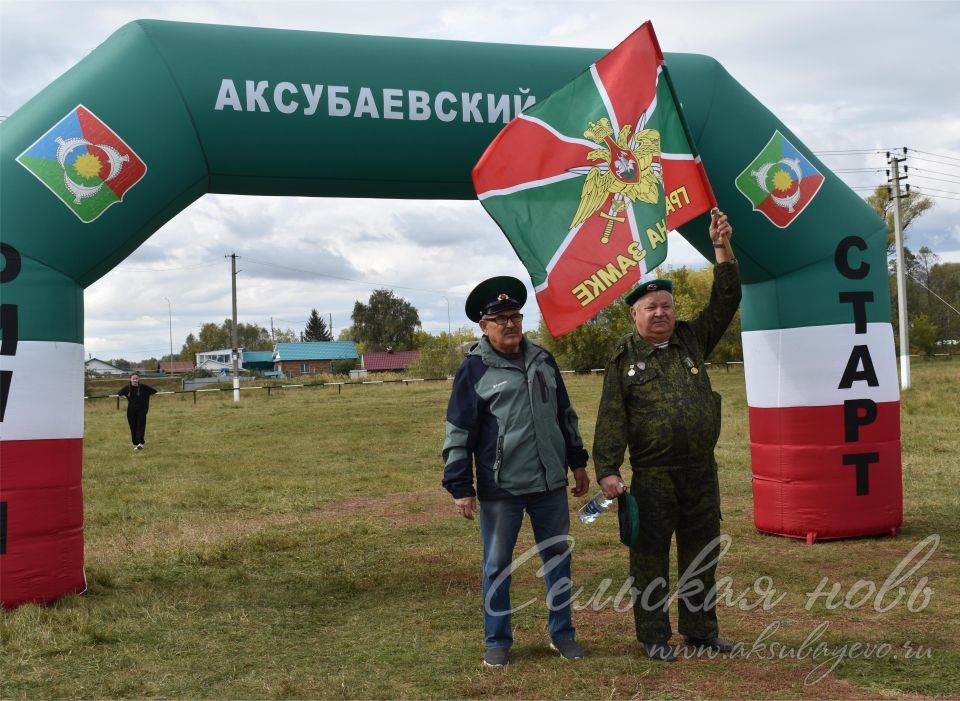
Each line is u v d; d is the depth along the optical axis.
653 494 4.15
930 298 59.78
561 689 3.82
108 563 6.66
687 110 6.74
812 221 7.00
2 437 5.40
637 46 5.38
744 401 21.23
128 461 14.03
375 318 104.94
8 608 5.36
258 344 131.50
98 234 5.73
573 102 5.25
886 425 7.04
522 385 4.22
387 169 6.29
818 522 6.92
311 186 6.32
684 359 4.22
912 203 42.91
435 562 6.57
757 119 6.96
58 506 5.56
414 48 6.36
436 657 4.38
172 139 5.88
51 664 4.36
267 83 6.02
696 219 6.95
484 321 4.27
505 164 5.14
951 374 28.84
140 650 4.58
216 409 27.80
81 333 5.84
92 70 5.82
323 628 5.00
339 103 6.11
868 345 7.04
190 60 5.95
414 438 16.67
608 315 41.59
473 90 6.34
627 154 5.21
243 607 5.44
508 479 4.17
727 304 4.32
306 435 17.89
